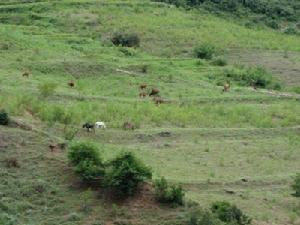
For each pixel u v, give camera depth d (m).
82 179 115.38
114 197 111.44
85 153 117.81
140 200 110.88
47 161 119.38
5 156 119.06
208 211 108.38
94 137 143.12
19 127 130.00
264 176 133.75
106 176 112.75
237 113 172.75
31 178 115.19
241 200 121.50
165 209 109.50
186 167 133.88
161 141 147.38
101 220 106.94
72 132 138.88
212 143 149.50
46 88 165.50
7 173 115.06
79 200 110.81
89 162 115.50
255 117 170.25
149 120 159.38
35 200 110.81
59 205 110.00
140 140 146.00
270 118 170.50
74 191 113.06
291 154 147.75
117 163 113.75
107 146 138.62
